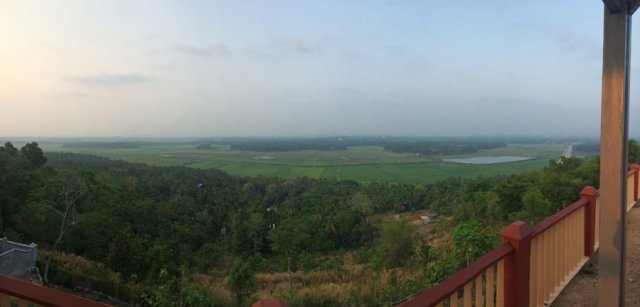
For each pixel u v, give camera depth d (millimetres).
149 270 22734
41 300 1659
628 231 5633
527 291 2582
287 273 23281
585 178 15023
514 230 2518
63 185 25344
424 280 6734
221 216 45719
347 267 23234
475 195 21109
